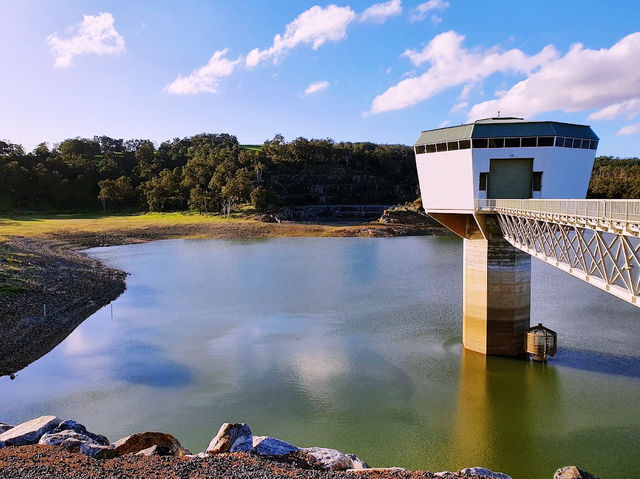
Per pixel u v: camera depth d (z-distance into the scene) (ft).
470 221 139.44
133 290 226.99
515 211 107.34
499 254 129.70
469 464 81.41
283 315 175.94
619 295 63.87
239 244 420.36
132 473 48.03
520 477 77.56
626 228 61.00
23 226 453.17
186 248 392.88
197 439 88.17
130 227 479.82
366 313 177.06
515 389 110.11
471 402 103.96
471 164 130.93
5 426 65.00
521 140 128.67
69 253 329.11
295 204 649.61
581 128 133.69
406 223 533.14
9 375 119.14
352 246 405.39
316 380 115.75
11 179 595.88
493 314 131.13
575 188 134.72
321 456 57.62
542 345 126.41
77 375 119.24
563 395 107.24
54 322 159.53
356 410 100.42
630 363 124.98
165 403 103.55
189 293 218.38
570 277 244.42
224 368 123.34
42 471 47.70
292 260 323.37
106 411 99.86
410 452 85.05
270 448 58.18
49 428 61.77
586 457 83.30
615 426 93.61
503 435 90.74
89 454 54.65
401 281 241.76
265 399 105.40
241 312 181.37
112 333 154.61
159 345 142.10
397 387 111.65
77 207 635.66
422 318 169.37
